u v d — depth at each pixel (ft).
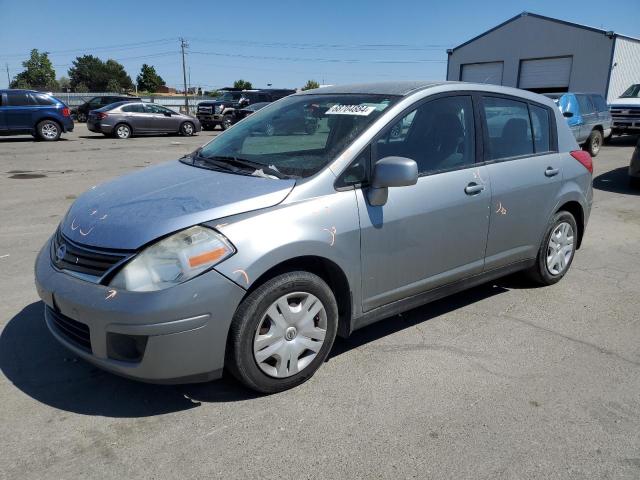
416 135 12.02
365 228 10.80
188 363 9.13
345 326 11.33
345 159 10.82
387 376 11.12
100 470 8.31
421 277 12.23
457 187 12.44
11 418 9.51
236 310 9.47
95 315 8.91
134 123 69.97
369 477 8.29
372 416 9.78
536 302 15.23
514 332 13.30
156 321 8.74
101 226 9.64
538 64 97.71
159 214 9.52
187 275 8.89
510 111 14.25
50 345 12.08
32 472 8.24
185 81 192.95
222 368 9.52
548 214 15.16
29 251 18.79
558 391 10.71
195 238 9.09
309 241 9.93
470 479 8.30
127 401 10.11
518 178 13.96
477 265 13.47
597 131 49.60
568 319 14.14
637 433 9.46
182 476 8.23
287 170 10.87
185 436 9.14
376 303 11.57
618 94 91.30
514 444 9.11
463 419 9.75
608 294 15.94
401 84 12.96
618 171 40.40
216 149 13.21
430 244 12.11
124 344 9.09
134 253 9.00
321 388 10.64
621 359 12.07
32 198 27.96
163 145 58.90
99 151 51.47
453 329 13.41
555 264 16.10
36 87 260.01
